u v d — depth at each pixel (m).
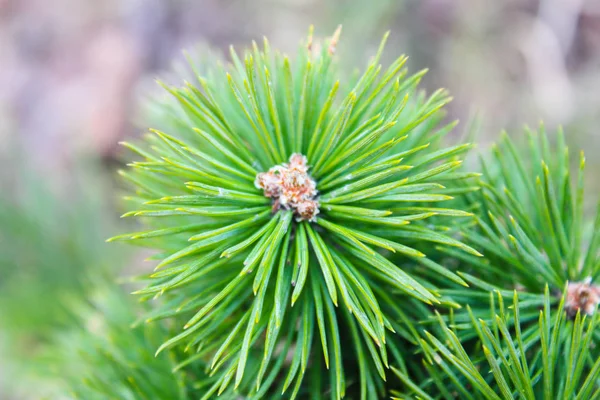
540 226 0.24
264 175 0.23
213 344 0.23
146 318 0.23
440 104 0.22
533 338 0.22
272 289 0.23
